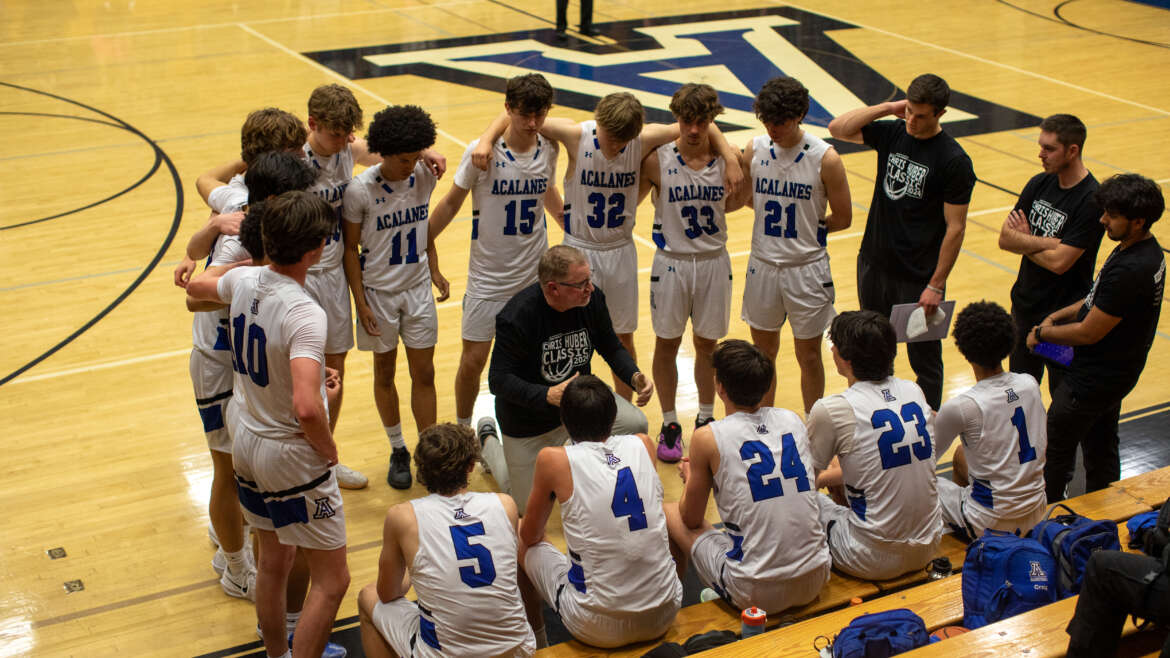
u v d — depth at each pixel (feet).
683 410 20.71
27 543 16.03
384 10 59.72
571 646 12.33
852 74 47.26
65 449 18.72
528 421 15.88
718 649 11.63
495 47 51.39
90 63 47.11
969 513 13.78
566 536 12.11
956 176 17.03
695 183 17.72
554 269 14.64
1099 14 59.82
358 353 22.99
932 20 58.39
